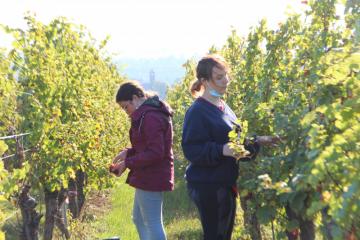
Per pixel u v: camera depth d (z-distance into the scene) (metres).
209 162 4.79
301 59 6.06
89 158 9.71
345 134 2.75
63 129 7.79
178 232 11.54
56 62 8.38
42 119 7.01
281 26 7.06
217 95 4.92
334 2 6.83
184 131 4.93
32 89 7.64
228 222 5.03
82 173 12.01
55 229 11.12
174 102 17.52
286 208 5.02
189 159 4.89
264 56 7.91
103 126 10.84
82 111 9.07
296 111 4.86
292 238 5.45
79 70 9.85
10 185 4.93
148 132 5.59
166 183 5.76
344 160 2.72
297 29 6.99
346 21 6.38
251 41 8.12
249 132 5.77
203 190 4.90
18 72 7.69
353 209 2.51
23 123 6.95
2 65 7.35
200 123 4.86
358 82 3.24
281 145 4.87
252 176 5.31
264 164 4.83
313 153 2.89
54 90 7.77
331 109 2.93
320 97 4.27
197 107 4.91
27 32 8.41
